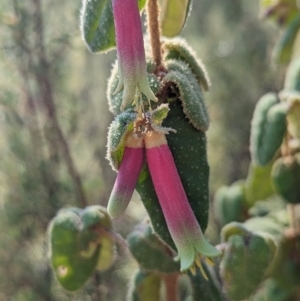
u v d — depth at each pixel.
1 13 0.32
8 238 0.38
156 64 0.18
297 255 0.29
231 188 0.33
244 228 0.21
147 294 0.23
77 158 0.39
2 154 0.37
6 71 0.33
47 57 0.35
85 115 0.42
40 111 0.36
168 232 0.17
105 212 0.22
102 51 0.18
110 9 0.17
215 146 0.57
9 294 0.38
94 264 0.22
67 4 0.35
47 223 0.36
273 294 0.31
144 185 0.18
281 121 0.25
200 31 0.59
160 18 0.19
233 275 0.20
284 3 0.33
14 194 0.36
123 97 0.15
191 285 0.21
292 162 0.28
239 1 0.58
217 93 0.58
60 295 0.38
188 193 0.18
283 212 0.32
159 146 0.16
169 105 0.18
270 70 0.56
